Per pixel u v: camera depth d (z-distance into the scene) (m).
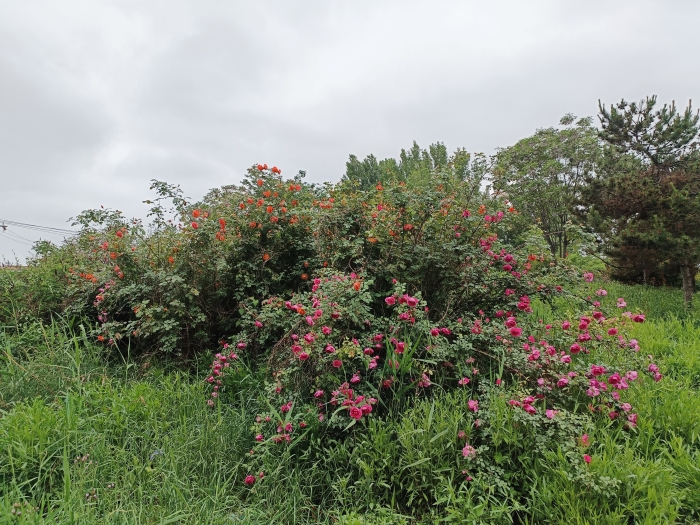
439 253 3.34
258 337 3.53
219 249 3.94
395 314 3.07
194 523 1.88
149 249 4.14
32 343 3.92
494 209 3.80
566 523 1.73
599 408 2.46
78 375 2.94
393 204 3.54
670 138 7.79
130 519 1.87
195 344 3.93
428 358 2.80
